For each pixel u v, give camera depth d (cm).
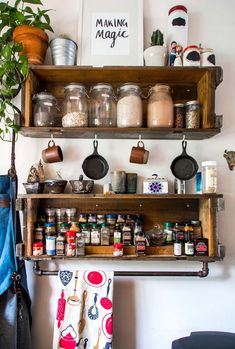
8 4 139
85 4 137
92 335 121
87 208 134
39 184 123
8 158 138
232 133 138
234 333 125
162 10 140
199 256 121
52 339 132
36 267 128
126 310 134
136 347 133
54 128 119
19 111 122
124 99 123
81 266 135
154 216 134
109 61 132
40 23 128
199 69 121
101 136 133
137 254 122
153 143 138
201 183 127
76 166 137
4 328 117
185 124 125
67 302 123
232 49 140
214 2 140
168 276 133
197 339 116
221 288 136
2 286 118
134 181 128
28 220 121
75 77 130
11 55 123
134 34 135
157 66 121
